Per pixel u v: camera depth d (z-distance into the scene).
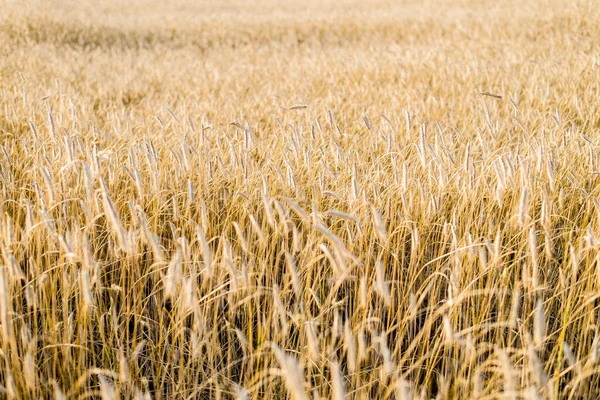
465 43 11.75
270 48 14.38
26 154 3.69
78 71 9.45
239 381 2.28
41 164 3.46
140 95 8.15
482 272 2.19
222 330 2.59
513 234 2.91
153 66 10.59
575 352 2.45
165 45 15.12
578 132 4.52
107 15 20.73
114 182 3.26
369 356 2.35
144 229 1.94
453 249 2.36
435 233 2.98
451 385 2.25
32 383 1.77
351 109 6.22
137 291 2.72
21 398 2.00
